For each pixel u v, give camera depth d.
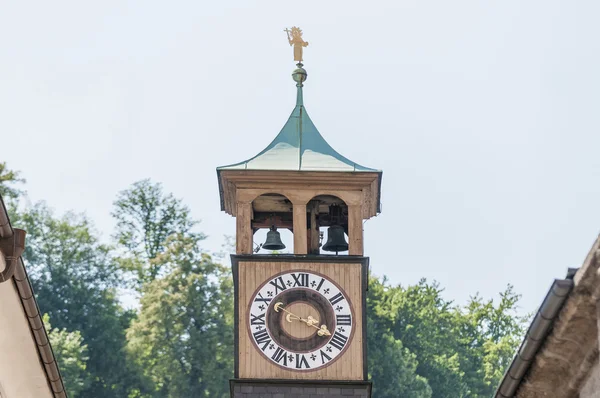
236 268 46.97
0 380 36.88
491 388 97.94
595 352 30.75
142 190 118.75
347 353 46.44
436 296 104.25
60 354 98.75
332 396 46.09
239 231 47.38
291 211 49.09
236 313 46.62
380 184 48.25
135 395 101.31
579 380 31.69
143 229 117.62
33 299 35.56
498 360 99.12
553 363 31.92
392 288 104.19
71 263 110.88
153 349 101.94
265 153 48.69
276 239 48.22
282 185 47.72
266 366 46.25
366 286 47.03
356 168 47.94
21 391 37.78
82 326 106.06
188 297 103.56
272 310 46.72
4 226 34.06
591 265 28.70
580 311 30.02
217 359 101.38
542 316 30.52
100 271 111.88
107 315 106.19
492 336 103.38
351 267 47.12
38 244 111.06
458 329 101.62
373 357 94.31
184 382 100.56
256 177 47.56
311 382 46.09
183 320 102.75
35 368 37.31
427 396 93.88
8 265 34.12
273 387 46.09
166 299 103.25
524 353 31.83
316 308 46.75
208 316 103.25
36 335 36.25
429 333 99.69
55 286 108.50
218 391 100.38
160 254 110.75
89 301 107.69
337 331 46.62
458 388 96.88
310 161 48.28
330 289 46.94
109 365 102.38
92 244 113.38
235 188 47.84
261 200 48.78
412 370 94.12
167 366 100.81
